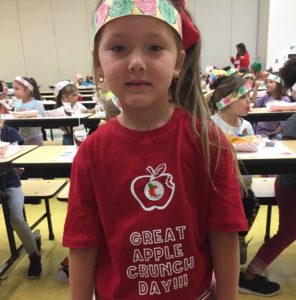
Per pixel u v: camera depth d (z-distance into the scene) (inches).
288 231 65.0
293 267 78.8
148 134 25.4
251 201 66.7
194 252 25.8
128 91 23.0
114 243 25.8
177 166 25.0
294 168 62.8
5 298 71.7
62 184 88.1
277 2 295.7
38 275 78.1
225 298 27.4
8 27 379.9
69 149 76.9
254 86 168.1
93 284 28.5
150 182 25.0
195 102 27.7
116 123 26.5
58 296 71.6
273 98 154.4
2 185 71.3
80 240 26.8
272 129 141.3
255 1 353.7
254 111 127.7
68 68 386.6
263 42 325.7
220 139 25.8
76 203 27.0
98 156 26.0
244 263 78.3
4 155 71.2
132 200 25.2
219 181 25.5
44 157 70.2
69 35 377.4
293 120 73.9
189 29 26.3
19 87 154.8
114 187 25.5
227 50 368.2
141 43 22.3
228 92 77.5
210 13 361.1
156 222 24.8
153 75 22.6
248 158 59.7
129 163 25.3
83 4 367.2
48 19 375.2
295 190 62.8
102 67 24.1
